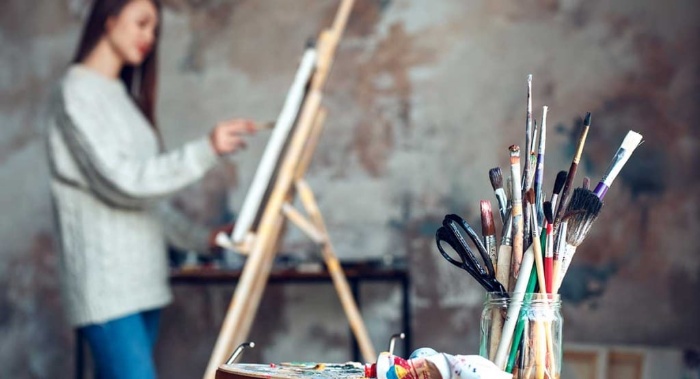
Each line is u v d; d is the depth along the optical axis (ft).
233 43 15.53
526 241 4.58
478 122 14.61
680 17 14.08
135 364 10.86
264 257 10.83
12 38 16.19
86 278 10.92
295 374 4.39
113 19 11.46
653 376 13.19
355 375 4.45
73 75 11.14
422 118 14.78
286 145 10.28
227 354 9.83
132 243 11.09
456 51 14.75
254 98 15.38
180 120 15.56
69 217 11.06
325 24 15.23
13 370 15.74
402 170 14.79
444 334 14.48
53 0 16.12
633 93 14.12
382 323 14.64
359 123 14.97
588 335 13.98
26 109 16.03
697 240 13.82
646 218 13.97
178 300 15.31
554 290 4.51
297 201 15.01
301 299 14.90
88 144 10.80
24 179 15.96
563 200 4.63
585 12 14.35
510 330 4.38
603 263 14.02
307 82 10.32
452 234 4.75
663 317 13.83
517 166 4.61
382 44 14.99
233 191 15.25
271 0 15.44
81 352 14.62
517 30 14.57
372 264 13.65
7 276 15.88
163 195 10.86
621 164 4.64
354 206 14.88
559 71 14.37
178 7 15.72
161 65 15.69
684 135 13.97
